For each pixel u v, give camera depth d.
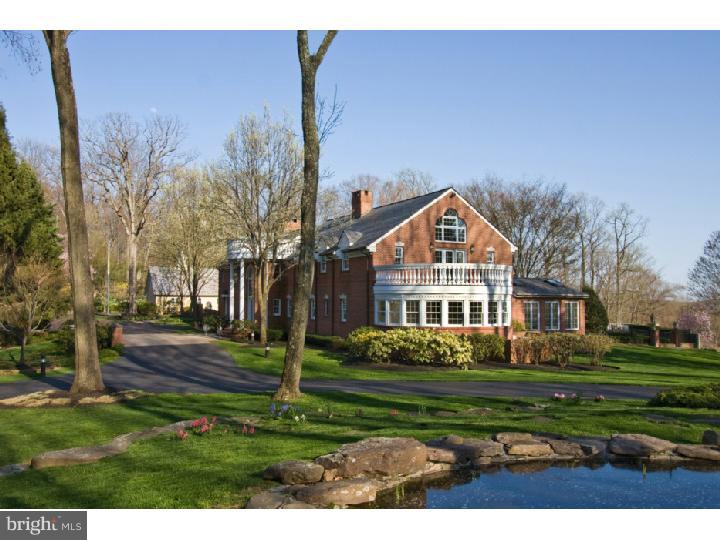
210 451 8.84
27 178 33.09
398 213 37.38
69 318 36.47
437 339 25.05
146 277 80.81
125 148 55.00
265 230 33.00
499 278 32.53
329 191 40.59
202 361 26.34
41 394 15.92
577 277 72.50
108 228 78.25
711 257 45.00
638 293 70.12
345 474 7.16
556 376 23.20
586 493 6.86
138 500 6.70
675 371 28.94
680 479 7.36
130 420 12.31
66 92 16.17
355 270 35.53
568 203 60.44
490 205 62.84
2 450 9.68
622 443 8.45
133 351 29.59
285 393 15.27
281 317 44.75
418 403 14.72
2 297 27.14
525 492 6.89
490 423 10.49
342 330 37.03
